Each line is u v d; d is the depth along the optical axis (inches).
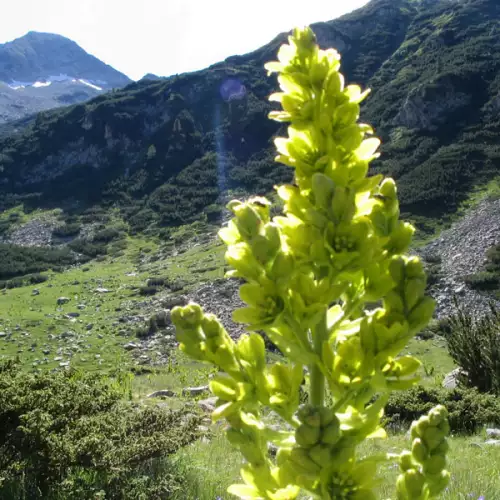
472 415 522.6
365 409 87.5
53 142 3858.3
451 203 2203.5
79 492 268.7
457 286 1674.5
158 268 2359.7
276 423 482.9
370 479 82.6
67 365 1369.3
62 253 2763.3
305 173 88.4
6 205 3516.2
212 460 373.1
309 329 91.6
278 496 90.0
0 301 2079.2
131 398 631.8
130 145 3769.7
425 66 3346.5
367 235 83.7
